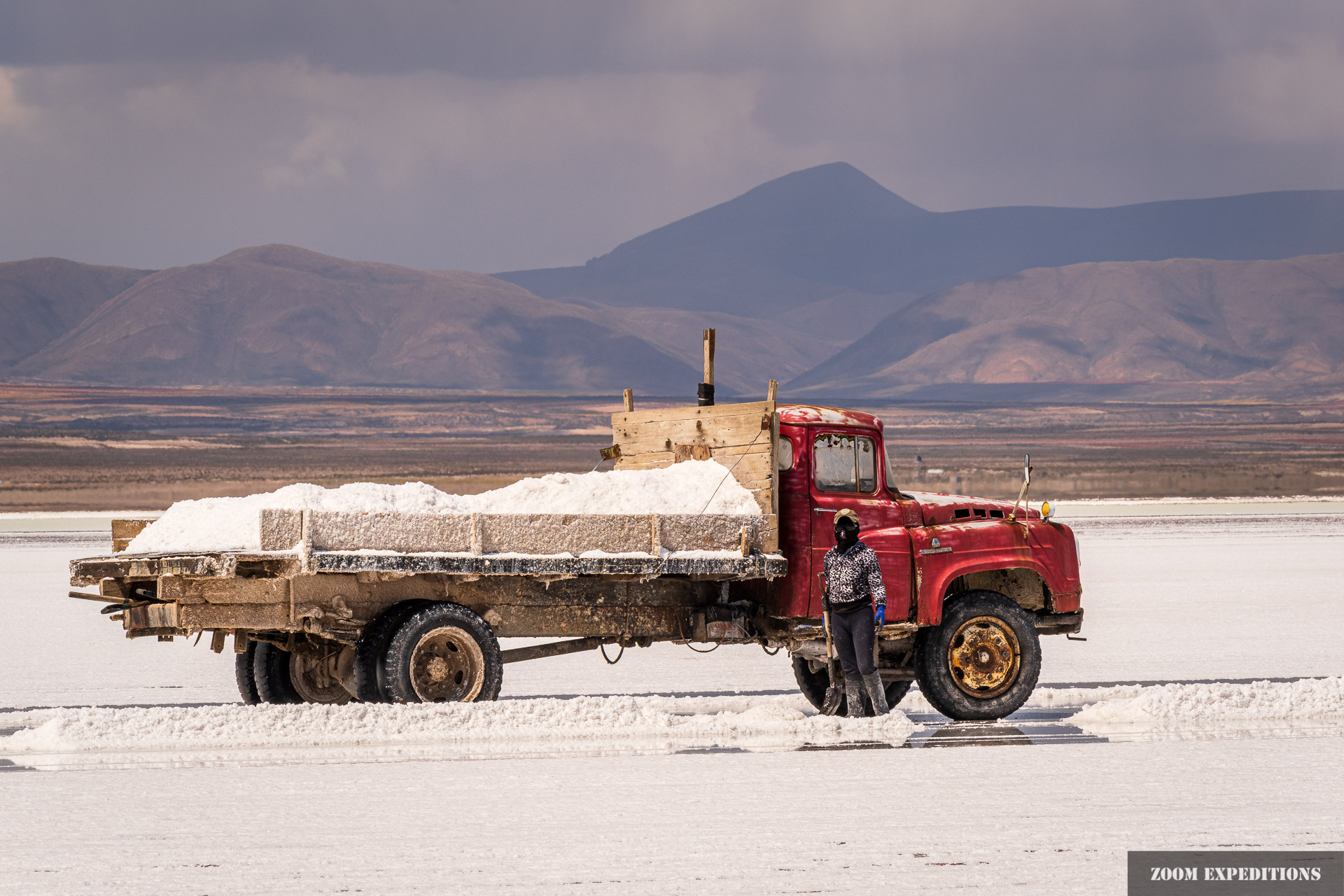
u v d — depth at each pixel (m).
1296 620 77.88
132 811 31.83
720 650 68.25
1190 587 98.62
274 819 31.05
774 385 45.41
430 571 41.09
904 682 49.69
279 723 40.78
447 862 27.61
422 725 40.66
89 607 88.75
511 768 36.53
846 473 46.88
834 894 25.62
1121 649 65.19
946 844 28.97
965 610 45.50
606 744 39.97
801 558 45.69
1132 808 32.06
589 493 44.88
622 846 28.78
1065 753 38.88
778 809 31.98
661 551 43.50
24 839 29.47
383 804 32.50
